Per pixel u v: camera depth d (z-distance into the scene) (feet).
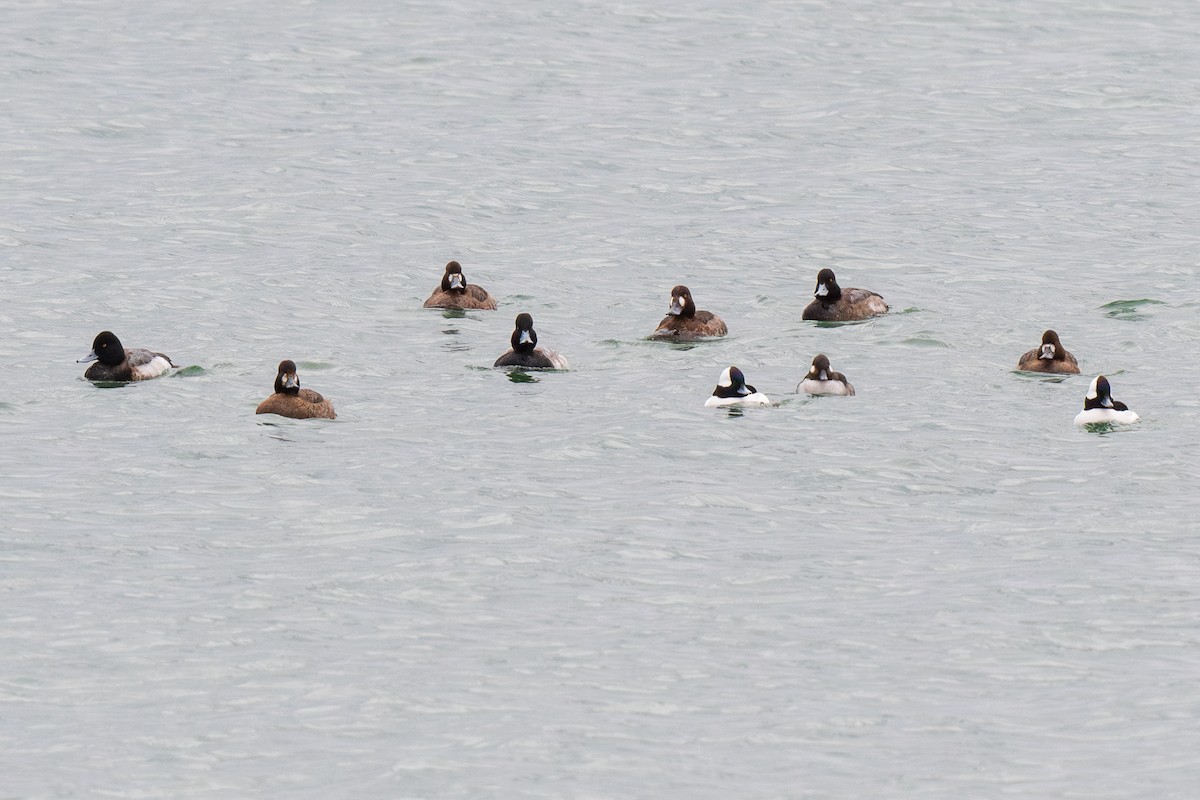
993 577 95.09
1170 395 131.44
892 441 120.26
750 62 295.89
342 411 128.06
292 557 98.17
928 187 218.79
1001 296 167.12
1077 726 77.92
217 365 141.18
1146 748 75.66
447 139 245.45
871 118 258.16
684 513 105.60
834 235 195.21
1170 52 301.02
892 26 323.78
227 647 86.38
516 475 112.88
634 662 84.69
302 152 237.86
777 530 102.89
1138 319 156.46
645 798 72.02
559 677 83.10
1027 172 226.38
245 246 189.88
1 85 275.59
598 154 237.45
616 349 148.46
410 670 83.76
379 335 152.76
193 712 79.71
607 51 304.71
